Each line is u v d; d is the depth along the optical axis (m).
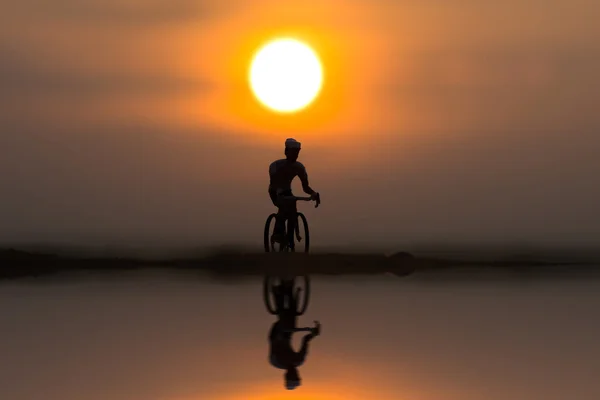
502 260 70.25
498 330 27.02
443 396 16.42
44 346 23.48
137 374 18.91
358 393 16.62
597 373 19.06
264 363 20.41
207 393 16.64
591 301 37.19
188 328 27.59
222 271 56.91
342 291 42.31
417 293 41.38
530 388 17.27
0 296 39.53
